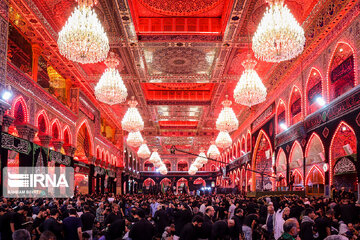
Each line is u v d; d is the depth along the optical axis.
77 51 8.50
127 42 14.58
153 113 27.94
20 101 12.63
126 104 25.14
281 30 8.02
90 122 22.94
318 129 13.27
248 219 7.14
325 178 12.53
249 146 27.28
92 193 22.44
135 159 46.84
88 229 7.01
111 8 12.24
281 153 19.30
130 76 19.25
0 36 10.19
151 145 45.06
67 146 18.38
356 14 10.25
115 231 5.83
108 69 12.16
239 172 31.30
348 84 11.42
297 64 15.63
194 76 19.38
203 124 32.28
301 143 15.20
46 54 15.10
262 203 11.47
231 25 13.09
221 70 18.05
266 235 6.71
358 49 10.16
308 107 14.62
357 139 10.24
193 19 14.35
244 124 29.30
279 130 19.20
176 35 14.33
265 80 19.41
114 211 7.50
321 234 6.28
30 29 12.80
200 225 5.68
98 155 25.44
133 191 44.16
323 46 12.79
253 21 12.96
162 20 14.31
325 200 10.87
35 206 9.62
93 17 8.47
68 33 8.23
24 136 12.91
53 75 16.95
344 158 11.29
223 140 18.56
